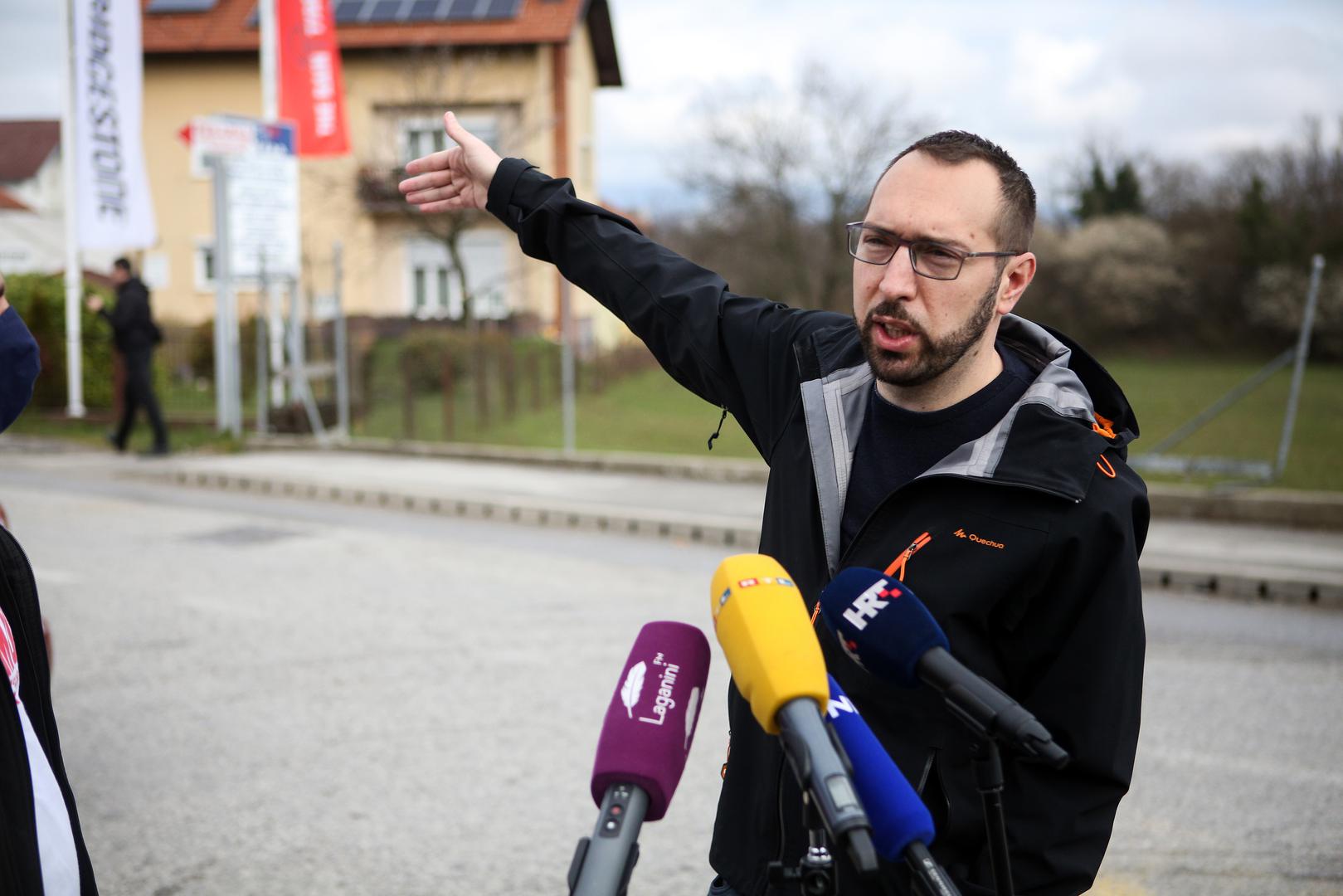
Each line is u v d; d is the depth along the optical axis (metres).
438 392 18.19
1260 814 4.35
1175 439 11.38
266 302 18.53
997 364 1.80
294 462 12.47
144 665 5.94
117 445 13.26
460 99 25.69
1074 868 1.62
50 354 15.83
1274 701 5.59
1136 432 1.81
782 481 1.90
